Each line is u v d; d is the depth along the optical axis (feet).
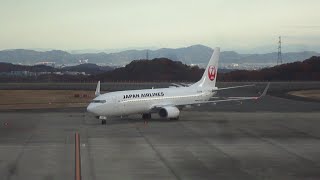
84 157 267.18
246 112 574.97
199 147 306.76
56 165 242.17
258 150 295.28
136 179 209.77
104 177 213.46
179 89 510.99
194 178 212.23
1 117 516.32
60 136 361.92
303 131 393.50
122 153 282.15
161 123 455.22
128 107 457.27
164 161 255.50
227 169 233.55
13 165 241.96
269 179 210.59
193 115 536.83
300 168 236.63
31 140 339.57
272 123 454.40
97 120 483.92
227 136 361.92
